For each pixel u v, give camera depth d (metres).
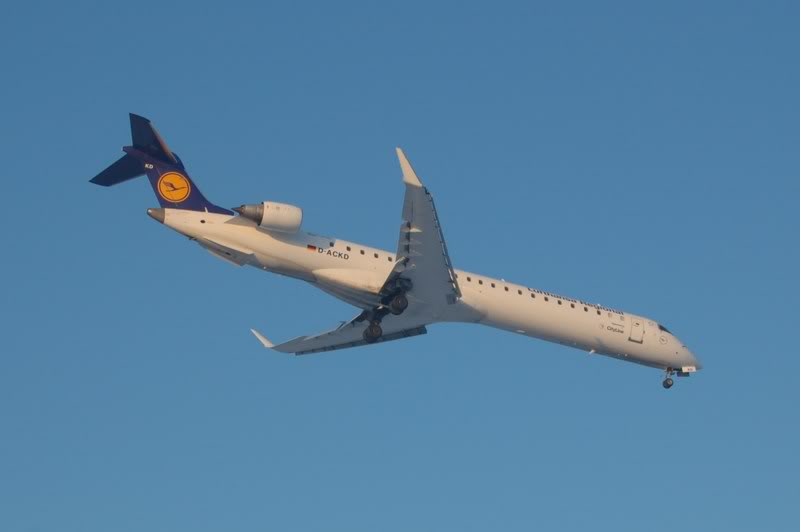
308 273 107.50
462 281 115.69
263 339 123.19
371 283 107.88
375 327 113.06
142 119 104.56
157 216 104.38
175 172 105.75
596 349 123.94
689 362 127.50
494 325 118.31
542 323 119.25
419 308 111.94
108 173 105.12
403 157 97.19
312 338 122.06
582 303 122.69
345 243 108.94
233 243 104.94
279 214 104.62
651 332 125.38
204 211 105.62
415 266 105.12
